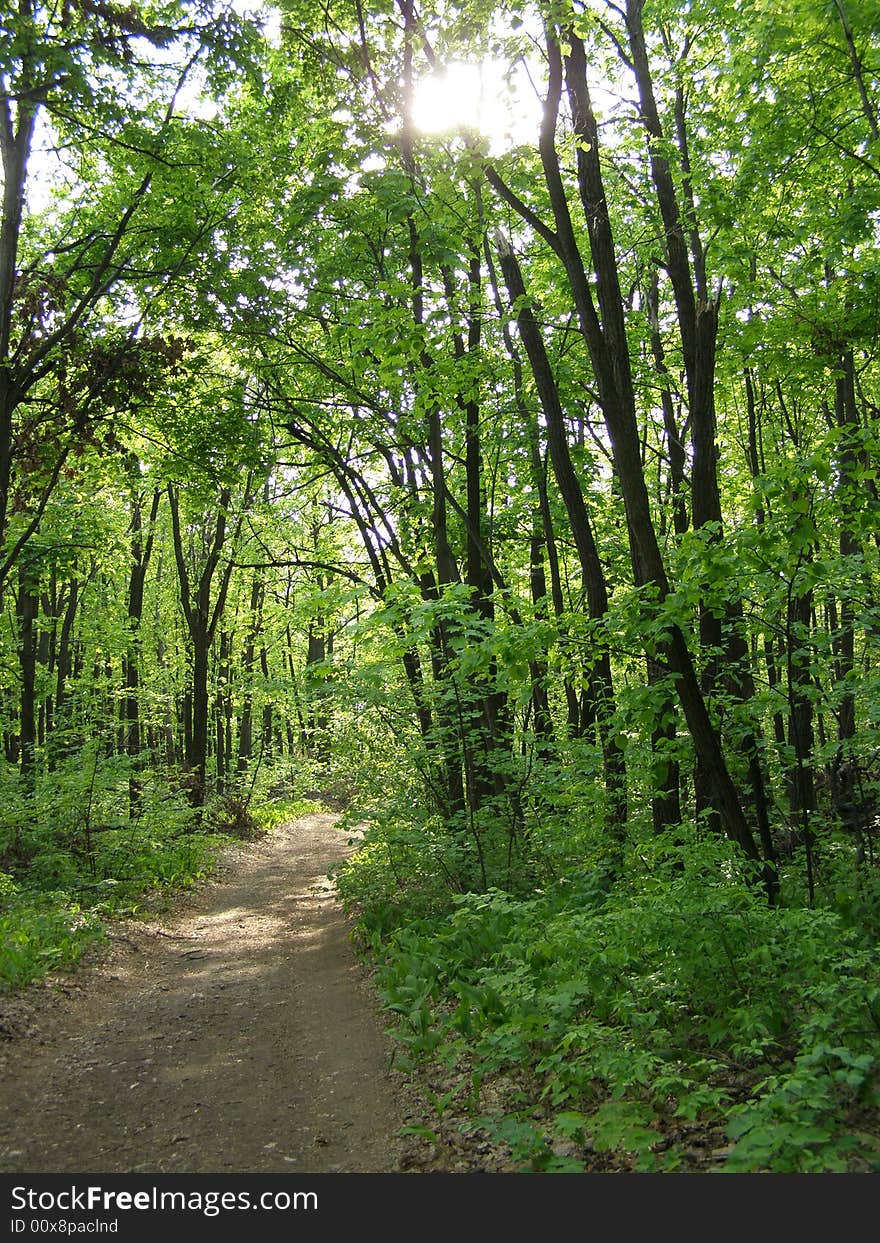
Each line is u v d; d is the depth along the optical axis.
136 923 12.46
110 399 14.67
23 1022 7.41
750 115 10.16
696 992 5.56
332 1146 5.11
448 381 10.61
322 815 36.25
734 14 9.94
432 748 12.15
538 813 10.94
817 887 8.05
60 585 25.36
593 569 10.33
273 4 13.90
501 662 7.67
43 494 15.90
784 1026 5.09
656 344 14.88
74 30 12.57
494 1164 4.57
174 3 12.70
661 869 7.41
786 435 17.36
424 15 12.26
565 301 14.06
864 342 10.96
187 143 14.35
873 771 11.34
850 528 6.60
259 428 17.77
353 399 16.64
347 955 10.52
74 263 15.44
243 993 8.98
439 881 10.93
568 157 10.05
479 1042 6.21
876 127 8.88
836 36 9.07
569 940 6.06
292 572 28.83
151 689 27.30
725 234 11.29
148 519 25.55
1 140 13.50
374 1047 6.92
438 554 13.44
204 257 15.38
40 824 15.13
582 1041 5.17
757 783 7.89
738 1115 4.05
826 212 11.40
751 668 8.95
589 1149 4.50
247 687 27.64
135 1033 7.55
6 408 13.72
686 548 6.79
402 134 12.32
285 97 14.48
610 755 9.49
